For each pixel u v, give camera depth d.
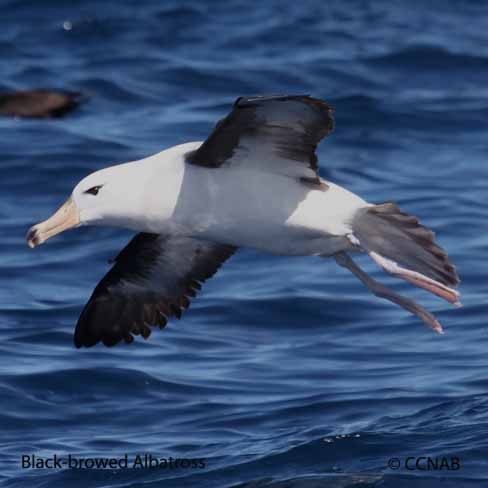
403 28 29.53
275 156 11.97
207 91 25.78
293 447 12.99
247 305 17.16
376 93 25.45
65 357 15.73
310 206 12.04
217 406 14.41
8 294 17.80
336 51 27.84
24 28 29.58
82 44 28.72
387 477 12.23
